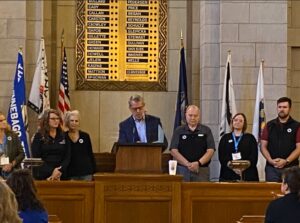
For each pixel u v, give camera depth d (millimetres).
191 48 15117
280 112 12031
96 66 15133
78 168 11719
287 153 11922
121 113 15078
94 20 15180
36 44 14398
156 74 15203
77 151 11750
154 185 10430
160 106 15133
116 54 15180
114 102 15086
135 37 15227
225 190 10531
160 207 10438
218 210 10531
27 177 7578
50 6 15008
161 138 12453
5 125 11594
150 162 11227
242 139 11852
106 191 10406
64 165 11469
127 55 15203
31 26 14391
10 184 7523
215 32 14430
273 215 7492
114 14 15219
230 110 13867
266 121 14039
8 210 5062
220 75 14242
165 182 10445
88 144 11883
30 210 7496
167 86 15164
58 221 9359
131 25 15188
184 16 15203
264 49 14188
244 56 14180
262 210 10555
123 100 15102
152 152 11250
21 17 14055
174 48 15211
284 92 14148
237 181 11195
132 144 11219
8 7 14055
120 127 12484
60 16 15062
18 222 5102
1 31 14000
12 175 7574
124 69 15180
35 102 13820
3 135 11586
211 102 14398
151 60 15219
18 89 13453
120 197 10406
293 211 7434
